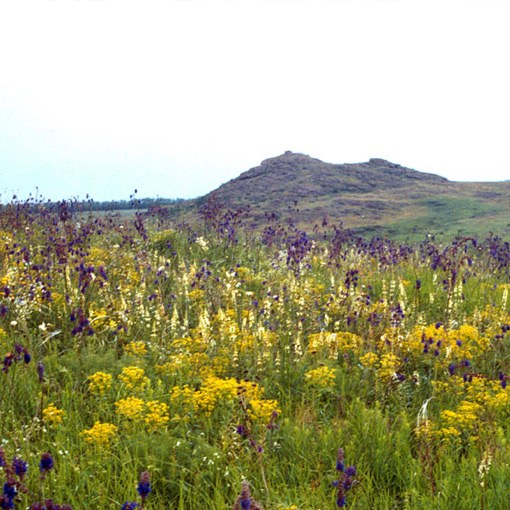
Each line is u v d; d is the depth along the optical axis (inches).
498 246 537.0
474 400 224.1
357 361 266.7
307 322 322.3
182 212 1098.7
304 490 168.2
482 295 400.8
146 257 450.9
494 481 166.7
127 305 313.0
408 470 175.3
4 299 296.7
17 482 126.6
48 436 184.2
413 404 231.3
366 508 161.9
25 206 581.6
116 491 161.6
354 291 360.5
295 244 450.0
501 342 287.9
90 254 449.4
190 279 381.1
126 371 221.6
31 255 403.9
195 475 171.5
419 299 379.2
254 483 171.3
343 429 200.7
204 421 197.6
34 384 218.7
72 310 296.7
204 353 257.1
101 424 184.2
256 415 197.0
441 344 273.4
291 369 251.1
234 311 320.2
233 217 597.0
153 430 187.5
